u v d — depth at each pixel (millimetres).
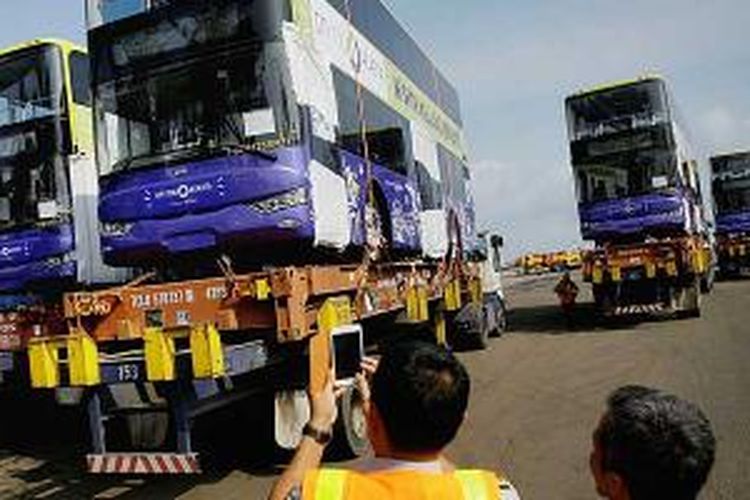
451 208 16047
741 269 33594
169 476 7844
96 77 8484
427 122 14859
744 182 33312
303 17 8641
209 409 6895
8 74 10805
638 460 1675
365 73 10922
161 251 7961
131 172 8125
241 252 8117
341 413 7840
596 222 19031
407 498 1874
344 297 8406
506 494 1958
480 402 10602
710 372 11297
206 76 8086
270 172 7703
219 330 7305
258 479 7504
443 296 14125
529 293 35438
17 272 10570
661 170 18672
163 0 8344
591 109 19250
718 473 6539
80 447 9711
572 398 10352
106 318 7680
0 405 10906
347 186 9250
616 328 18250
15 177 10656
